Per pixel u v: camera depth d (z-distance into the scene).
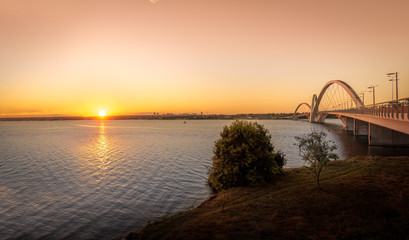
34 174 47.62
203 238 17.52
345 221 18.33
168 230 20.22
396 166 35.62
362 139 105.06
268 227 18.44
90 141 114.94
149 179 42.75
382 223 17.78
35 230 24.81
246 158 32.94
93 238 23.05
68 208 30.31
